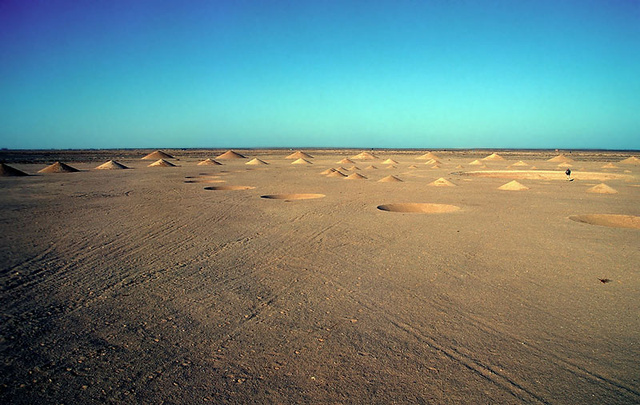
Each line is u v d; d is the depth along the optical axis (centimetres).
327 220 1398
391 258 916
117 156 9544
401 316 601
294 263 875
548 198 2045
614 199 2011
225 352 495
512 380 438
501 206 1755
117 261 890
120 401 401
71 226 1287
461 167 5156
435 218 1444
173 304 646
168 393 414
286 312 615
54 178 3275
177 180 3102
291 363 470
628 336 539
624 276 790
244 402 399
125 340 527
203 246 1027
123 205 1758
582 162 6469
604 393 416
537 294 693
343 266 853
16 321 583
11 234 1162
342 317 597
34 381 436
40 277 780
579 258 919
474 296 682
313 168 4825
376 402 399
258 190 2397
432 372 452
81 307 634
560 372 454
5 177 3350
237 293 695
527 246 1030
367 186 2667
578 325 572
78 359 481
